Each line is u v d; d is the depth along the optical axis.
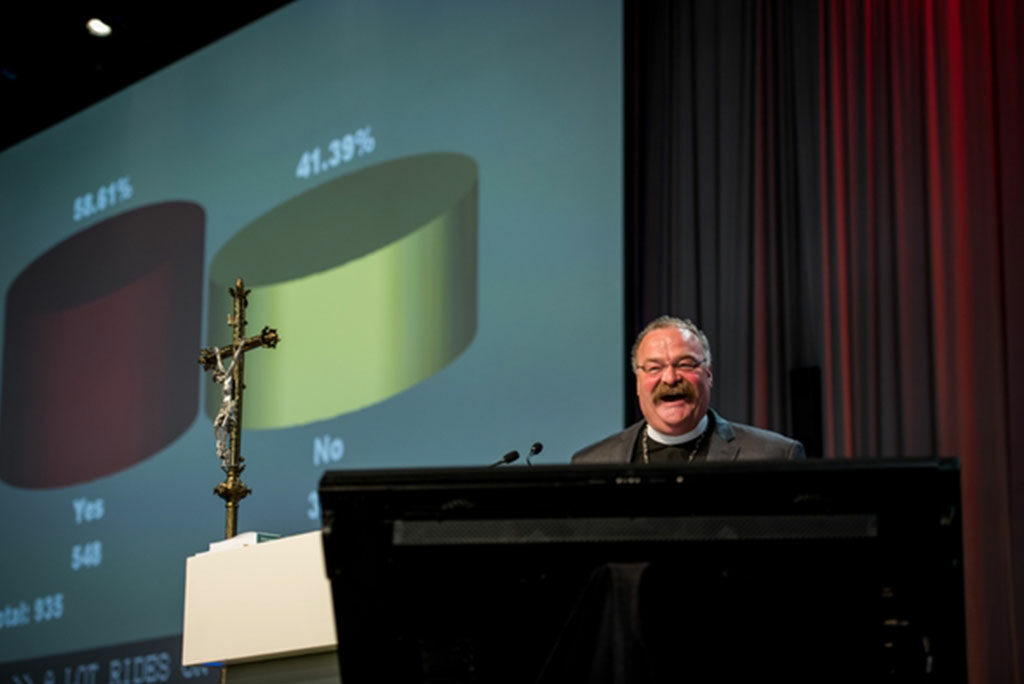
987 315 3.40
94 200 5.48
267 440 4.51
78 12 5.27
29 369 5.46
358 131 4.64
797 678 1.06
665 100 4.24
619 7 4.06
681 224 4.09
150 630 4.68
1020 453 3.26
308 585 1.68
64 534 5.09
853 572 1.04
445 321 4.20
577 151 4.04
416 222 4.37
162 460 4.85
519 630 1.09
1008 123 3.47
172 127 5.28
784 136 4.00
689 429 2.30
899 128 3.69
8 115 5.99
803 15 4.03
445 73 4.45
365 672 1.11
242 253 4.85
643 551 1.06
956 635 1.04
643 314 4.12
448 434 4.08
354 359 4.38
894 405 3.58
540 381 3.92
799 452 2.23
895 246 3.67
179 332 4.96
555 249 4.00
